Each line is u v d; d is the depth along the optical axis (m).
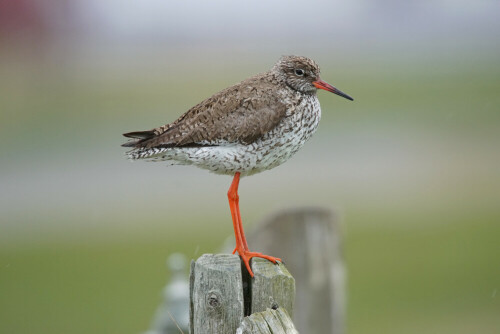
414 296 13.58
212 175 20.61
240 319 5.29
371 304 13.30
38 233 16.53
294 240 7.85
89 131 26.12
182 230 16.06
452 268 14.44
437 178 19.56
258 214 16.38
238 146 7.07
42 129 26.73
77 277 14.33
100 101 31.53
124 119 27.83
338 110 27.88
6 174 21.05
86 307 13.16
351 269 14.57
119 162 22.09
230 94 7.17
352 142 23.31
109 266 14.61
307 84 7.45
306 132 7.43
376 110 27.84
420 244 15.61
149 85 34.56
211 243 15.11
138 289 13.73
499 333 12.02
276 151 7.22
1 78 37.75
